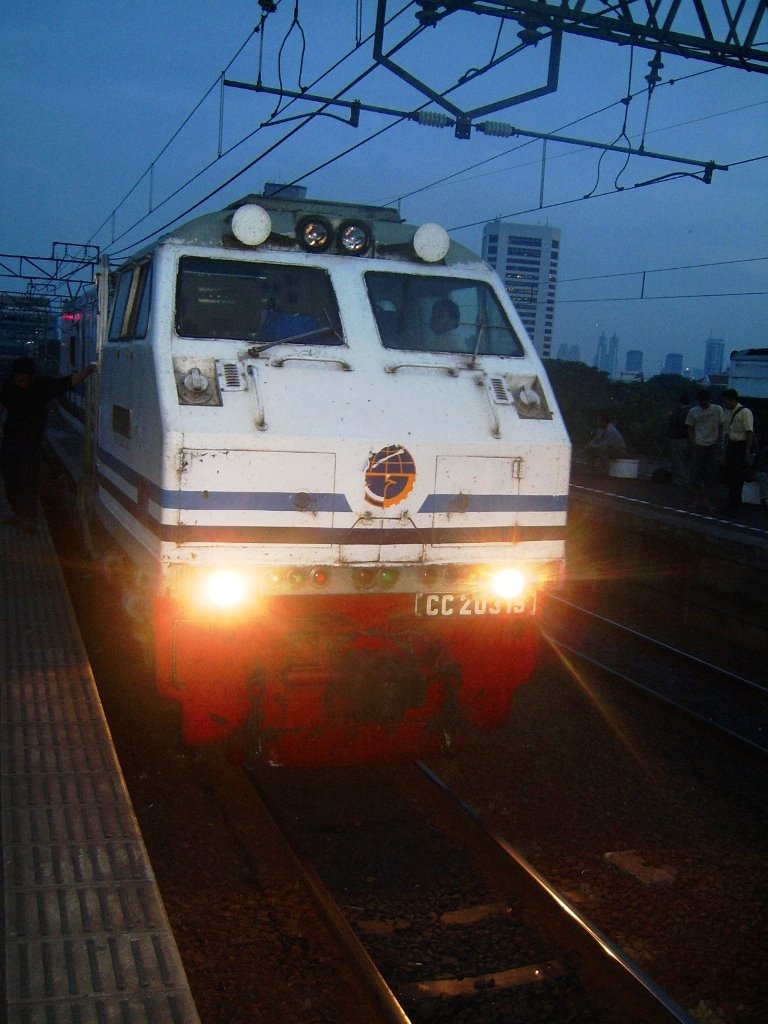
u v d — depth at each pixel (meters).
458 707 5.02
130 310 6.19
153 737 5.86
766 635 9.07
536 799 5.38
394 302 5.48
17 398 8.56
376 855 4.73
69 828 3.79
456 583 5.02
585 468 17.36
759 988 3.82
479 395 5.23
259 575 4.65
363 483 4.78
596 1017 3.61
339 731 5.07
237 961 3.82
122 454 5.95
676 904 4.38
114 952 3.06
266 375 4.88
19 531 8.87
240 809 5.07
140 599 5.20
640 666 8.22
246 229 5.20
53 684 5.23
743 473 11.86
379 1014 3.51
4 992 2.84
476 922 4.18
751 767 6.06
